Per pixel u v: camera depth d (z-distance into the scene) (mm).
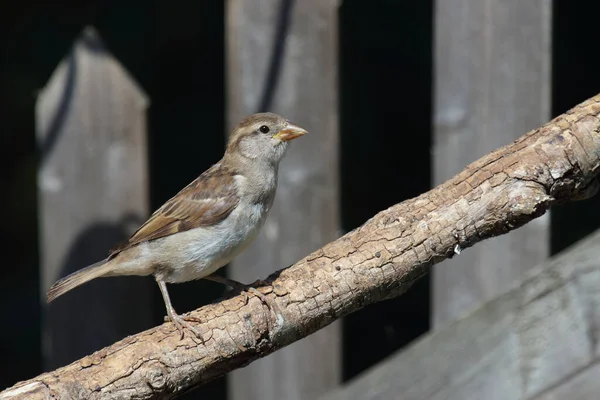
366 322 14211
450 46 9062
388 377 8227
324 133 9484
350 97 15461
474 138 9023
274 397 9680
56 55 15555
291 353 9625
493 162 6477
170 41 16188
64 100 10078
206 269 8125
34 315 14883
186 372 6215
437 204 6504
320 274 6496
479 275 8992
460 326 7980
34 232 15523
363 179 15242
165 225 7980
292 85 9516
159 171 15852
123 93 9977
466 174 6527
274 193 8516
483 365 7797
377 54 15469
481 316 7883
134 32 16125
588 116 6430
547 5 8734
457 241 6465
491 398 7734
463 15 9000
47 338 10164
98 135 10023
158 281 8133
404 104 15398
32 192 15492
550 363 7504
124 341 6234
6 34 15492
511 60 8867
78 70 10031
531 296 7641
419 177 15188
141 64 16156
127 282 10078
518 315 7672
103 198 10039
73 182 10086
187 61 16234
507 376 7672
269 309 6418
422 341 8172
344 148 15352
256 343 6383
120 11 16047
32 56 15555
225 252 8133
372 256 6469
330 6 9406
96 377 5992
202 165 15883
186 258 8008
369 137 15398
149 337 6250
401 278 6508
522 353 7617
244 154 8344
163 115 16078
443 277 9133
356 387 8391
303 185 9547
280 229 9617
